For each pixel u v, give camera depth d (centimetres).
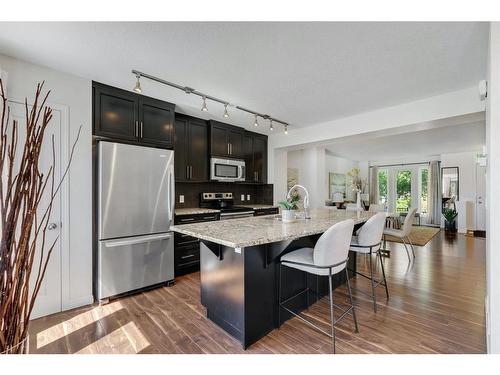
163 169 297
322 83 255
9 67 207
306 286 239
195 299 262
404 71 230
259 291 191
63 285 234
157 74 238
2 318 84
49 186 227
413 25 166
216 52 200
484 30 169
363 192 919
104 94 262
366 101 304
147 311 235
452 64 217
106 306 246
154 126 300
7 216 87
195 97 299
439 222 786
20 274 87
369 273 336
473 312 228
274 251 197
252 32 174
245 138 448
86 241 248
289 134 454
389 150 699
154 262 288
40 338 193
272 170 486
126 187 267
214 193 442
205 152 395
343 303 249
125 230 266
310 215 297
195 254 344
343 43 187
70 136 238
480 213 635
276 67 223
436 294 268
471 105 264
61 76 234
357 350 176
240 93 282
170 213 302
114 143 260
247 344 180
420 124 306
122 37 180
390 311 231
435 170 798
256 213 426
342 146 636
